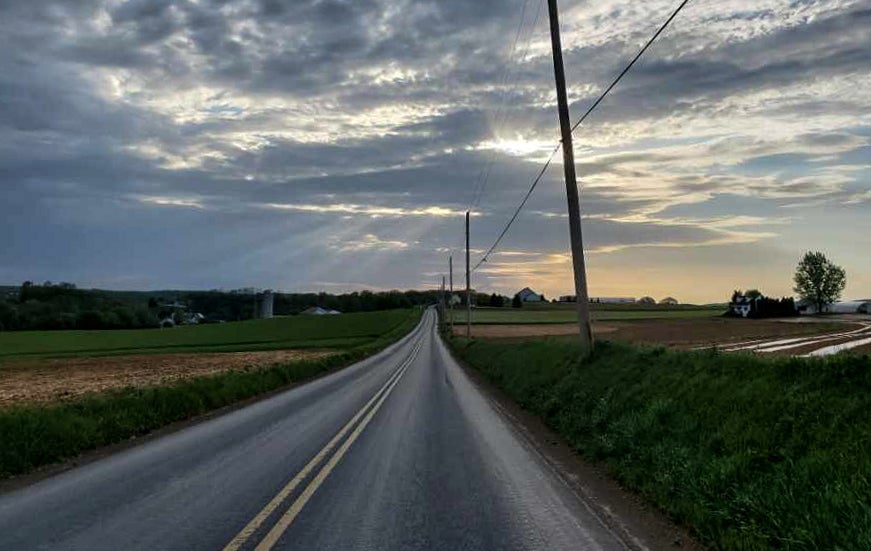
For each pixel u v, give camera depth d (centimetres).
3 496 809
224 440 1246
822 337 3947
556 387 1653
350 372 3466
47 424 1160
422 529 641
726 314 11231
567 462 1002
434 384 2589
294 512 702
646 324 8656
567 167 1811
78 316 12862
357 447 1128
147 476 911
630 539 616
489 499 764
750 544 562
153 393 1684
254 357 4938
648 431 965
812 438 697
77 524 665
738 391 910
